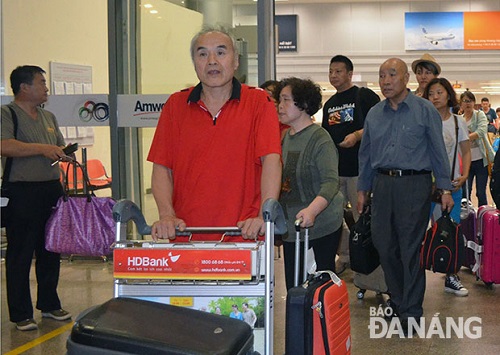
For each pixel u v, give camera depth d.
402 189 4.45
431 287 6.02
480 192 9.09
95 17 9.41
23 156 4.70
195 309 2.20
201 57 2.60
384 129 4.52
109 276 6.57
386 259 4.57
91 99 6.36
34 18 8.12
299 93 3.60
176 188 2.70
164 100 6.24
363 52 21.52
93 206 4.59
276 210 2.28
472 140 9.02
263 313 2.26
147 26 6.64
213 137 2.63
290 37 21.58
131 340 1.83
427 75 6.16
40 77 4.87
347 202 6.34
